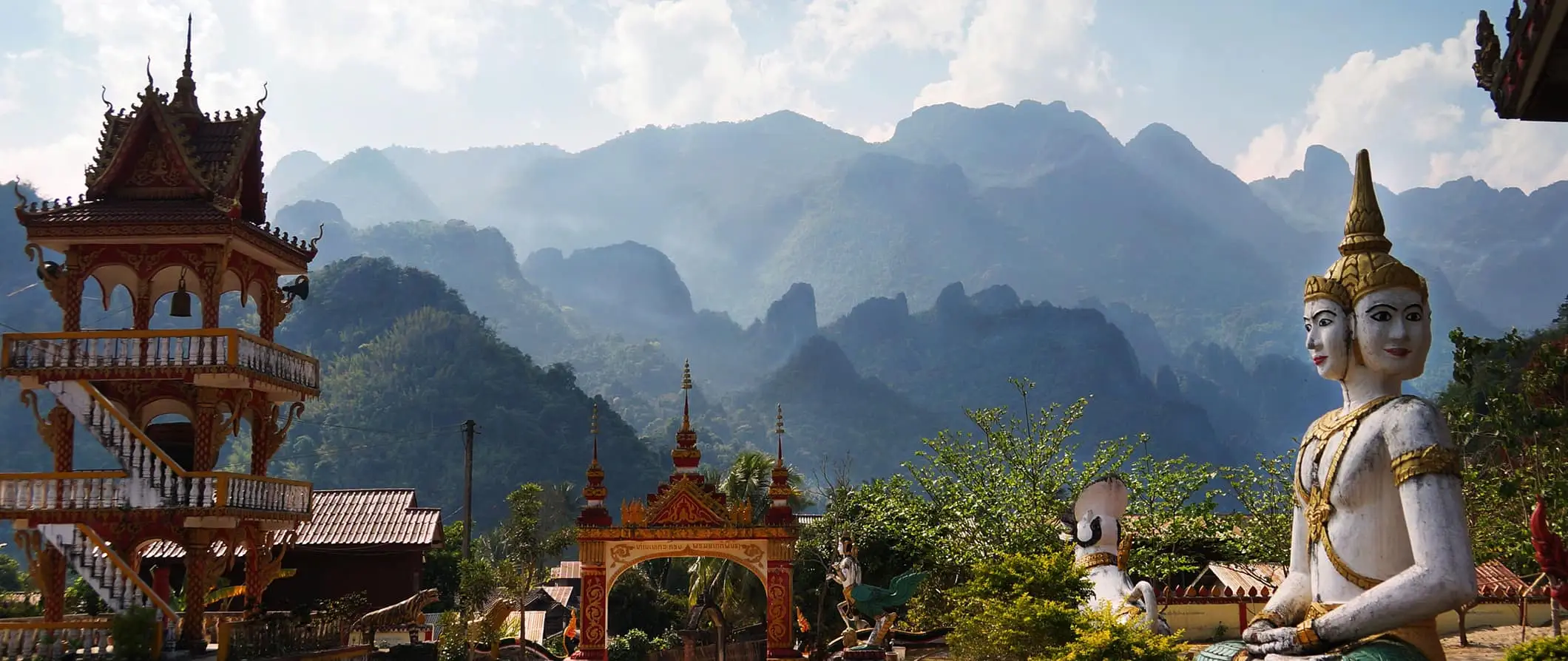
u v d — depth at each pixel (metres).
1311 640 13.09
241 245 31.73
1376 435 13.12
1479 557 31.91
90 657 28.41
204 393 31.08
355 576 45.69
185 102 33.38
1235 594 34.28
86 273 31.00
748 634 49.84
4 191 162.88
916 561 36.47
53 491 29.91
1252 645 13.85
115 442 29.97
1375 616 12.62
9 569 68.50
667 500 28.84
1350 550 13.15
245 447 156.50
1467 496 30.94
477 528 162.75
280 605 39.34
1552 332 63.50
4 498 29.84
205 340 29.97
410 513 47.28
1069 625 19.42
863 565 39.62
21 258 158.12
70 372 29.94
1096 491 22.86
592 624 28.31
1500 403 20.95
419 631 42.34
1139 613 19.48
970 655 20.88
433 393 183.00
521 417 182.75
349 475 168.62
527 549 46.72
